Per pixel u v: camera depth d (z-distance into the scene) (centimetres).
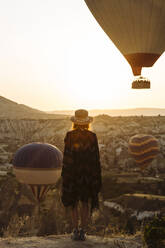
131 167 9950
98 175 591
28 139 17088
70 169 588
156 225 555
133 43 1895
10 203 4109
